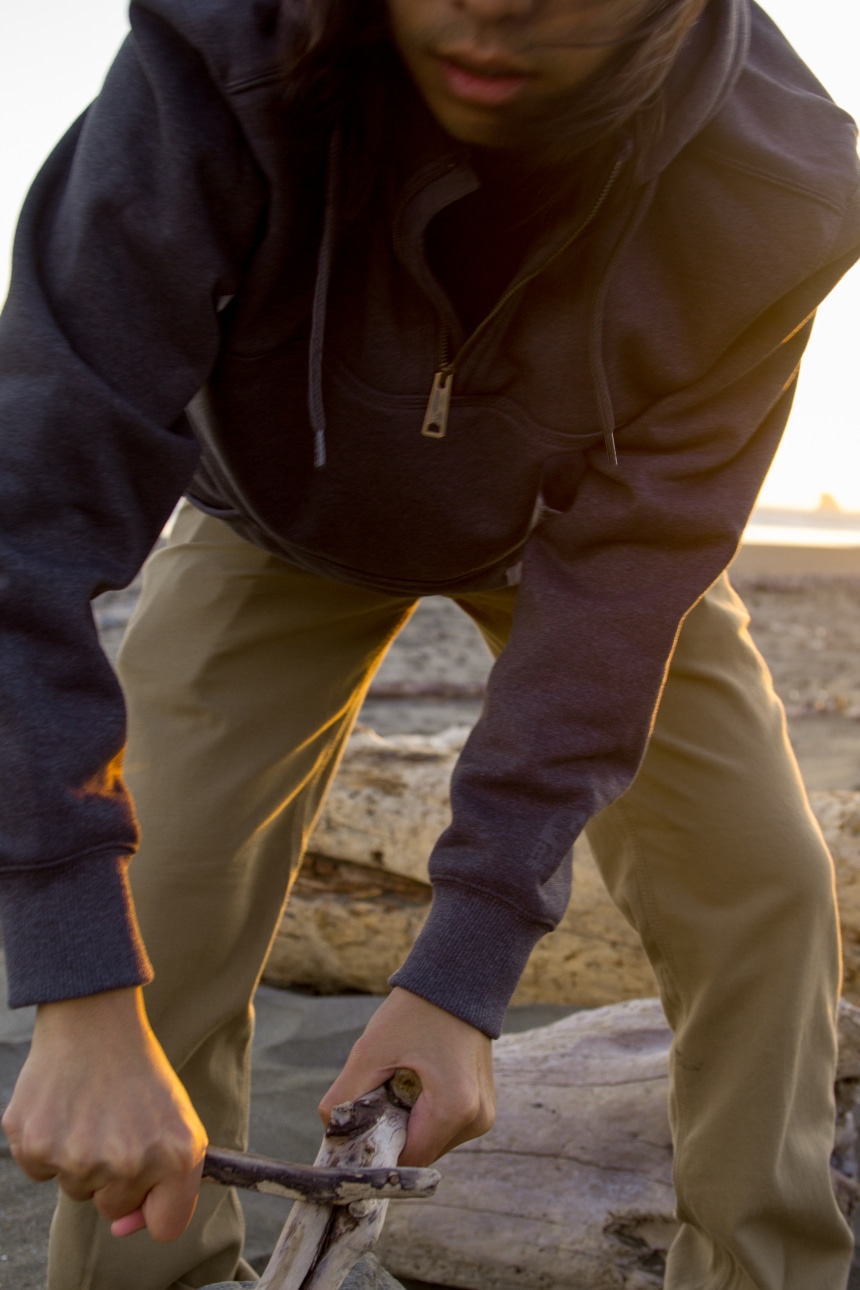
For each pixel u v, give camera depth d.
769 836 1.55
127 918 1.00
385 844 3.04
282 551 1.49
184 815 1.54
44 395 1.05
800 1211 1.55
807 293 1.24
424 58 0.99
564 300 1.23
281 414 1.29
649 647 1.24
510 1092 2.12
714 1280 1.59
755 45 1.29
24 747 0.98
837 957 1.62
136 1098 0.96
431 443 1.30
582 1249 1.92
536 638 1.25
